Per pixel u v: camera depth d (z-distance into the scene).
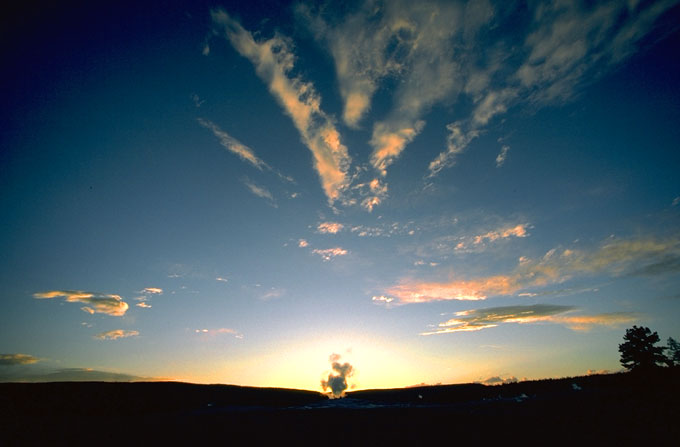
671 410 29.91
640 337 43.38
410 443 27.56
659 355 41.78
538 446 24.83
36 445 27.16
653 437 24.53
